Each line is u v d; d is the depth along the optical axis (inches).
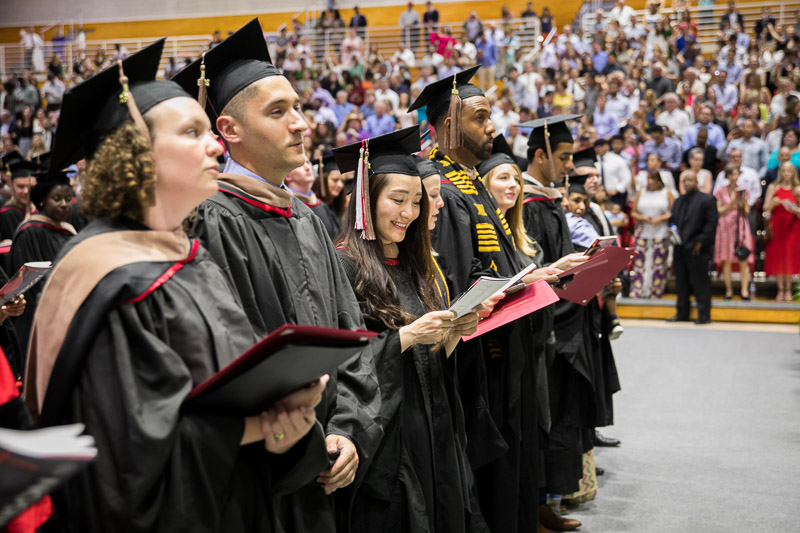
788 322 391.9
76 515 57.6
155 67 66.1
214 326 63.0
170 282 62.0
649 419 235.1
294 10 818.8
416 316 102.3
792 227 397.4
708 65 569.6
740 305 399.5
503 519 125.4
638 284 422.6
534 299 112.3
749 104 498.3
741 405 248.1
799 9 638.5
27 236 201.5
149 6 844.0
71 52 787.4
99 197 60.6
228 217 74.6
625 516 163.5
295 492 73.6
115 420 57.3
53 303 59.6
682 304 400.2
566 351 158.1
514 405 127.4
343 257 98.5
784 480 182.9
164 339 60.6
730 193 406.6
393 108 604.7
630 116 519.8
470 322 101.4
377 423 82.5
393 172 99.3
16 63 807.1
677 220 394.3
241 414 62.1
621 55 592.4
